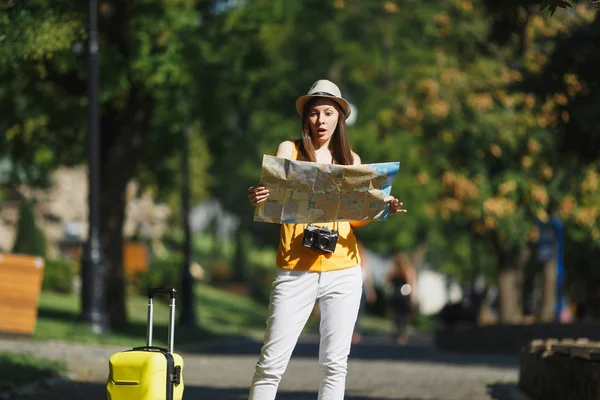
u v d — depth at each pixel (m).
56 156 63.44
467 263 116.94
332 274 16.44
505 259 72.19
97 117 48.12
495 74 64.00
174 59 53.00
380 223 113.38
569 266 99.88
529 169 63.94
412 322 140.75
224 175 139.12
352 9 88.56
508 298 72.25
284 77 78.94
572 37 35.38
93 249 48.59
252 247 171.38
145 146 65.44
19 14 29.94
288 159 15.77
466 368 40.28
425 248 135.00
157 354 16.28
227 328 84.88
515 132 63.44
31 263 42.91
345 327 16.50
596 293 95.12
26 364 30.36
